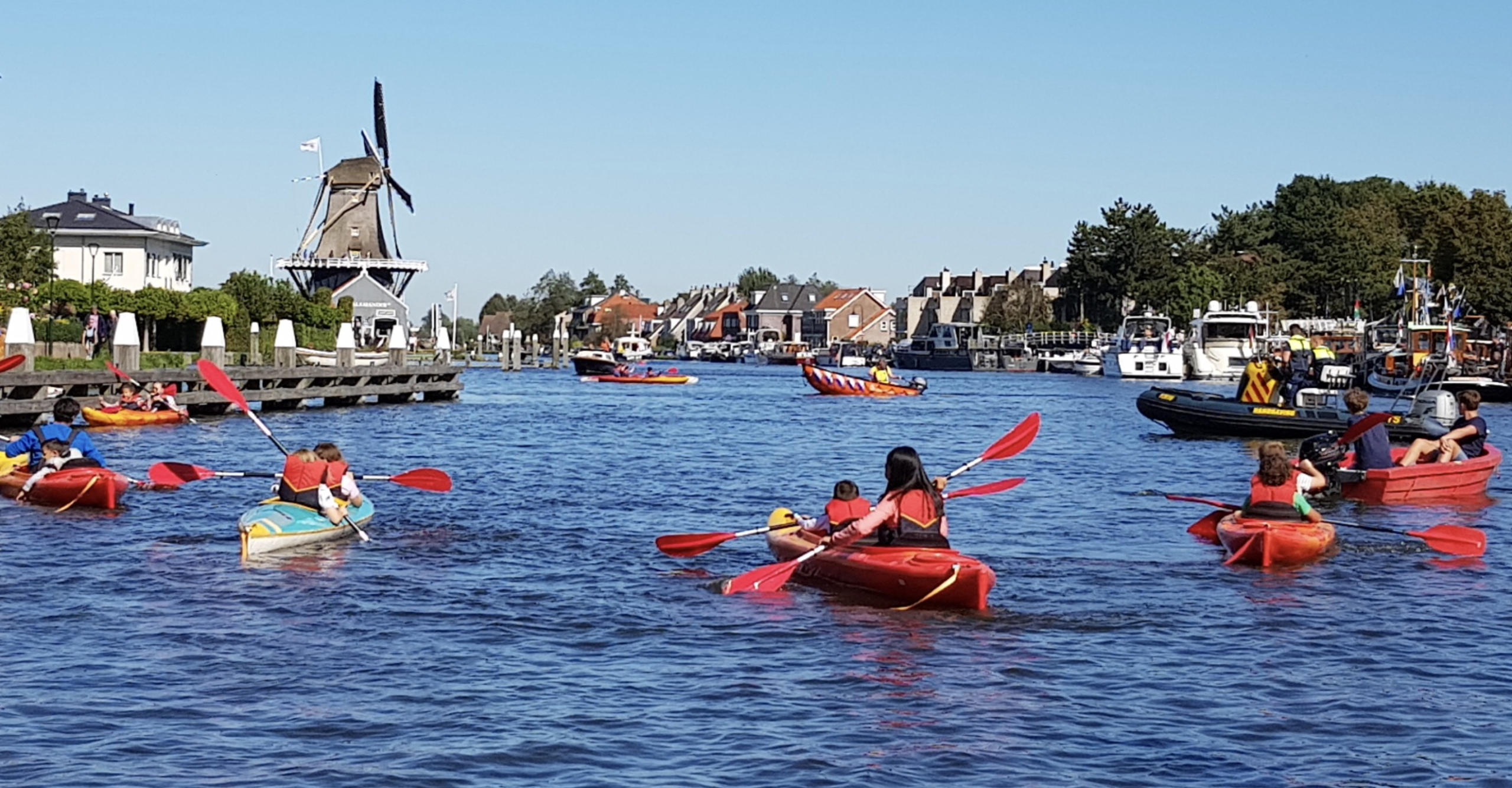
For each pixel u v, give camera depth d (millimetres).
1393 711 10562
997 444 18203
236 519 19438
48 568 15531
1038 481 26641
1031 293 140500
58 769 9000
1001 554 17453
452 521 19766
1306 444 23578
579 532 18906
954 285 171125
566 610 13789
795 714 10406
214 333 43094
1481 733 10078
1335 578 15789
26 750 9344
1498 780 9094
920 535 14531
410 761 9250
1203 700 10852
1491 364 71125
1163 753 9602
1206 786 8977
